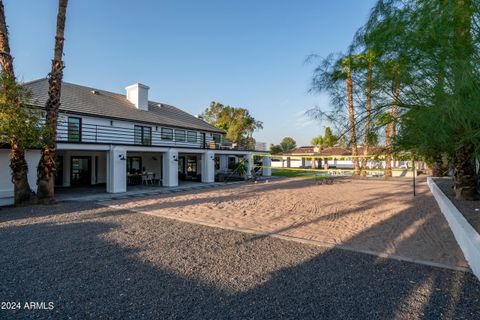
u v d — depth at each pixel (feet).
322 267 14.11
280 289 11.69
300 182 68.03
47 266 14.06
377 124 17.80
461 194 29.53
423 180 73.00
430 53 12.81
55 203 33.60
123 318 9.53
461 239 16.71
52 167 33.22
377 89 17.10
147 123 65.57
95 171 61.82
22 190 32.07
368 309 10.14
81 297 10.94
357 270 13.73
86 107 55.83
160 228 22.06
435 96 12.91
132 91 71.92
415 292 11.44
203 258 15.39
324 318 9.57
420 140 14.71
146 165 68.39
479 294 11.23
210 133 88.38
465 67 10.93
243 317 9.59
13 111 27.50
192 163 82.89
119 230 21.35
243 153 76.79
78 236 19.61
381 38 15.31
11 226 22.47
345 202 36.32
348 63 19.54
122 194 43.78
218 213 28.50
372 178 80.07
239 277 12.89
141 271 13.52
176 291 11.48
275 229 22.03
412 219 25.70
